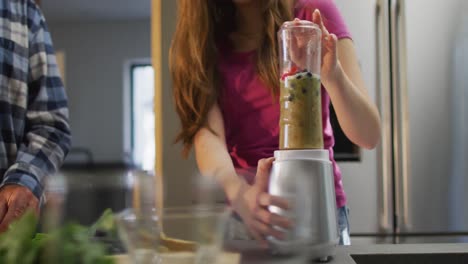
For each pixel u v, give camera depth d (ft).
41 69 4.05
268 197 1.40
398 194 5.78
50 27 18.08
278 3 3.05
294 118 2.06
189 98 3.15
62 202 1.23
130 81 18.37
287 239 1.37
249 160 3.14
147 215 1.41
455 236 5.77
